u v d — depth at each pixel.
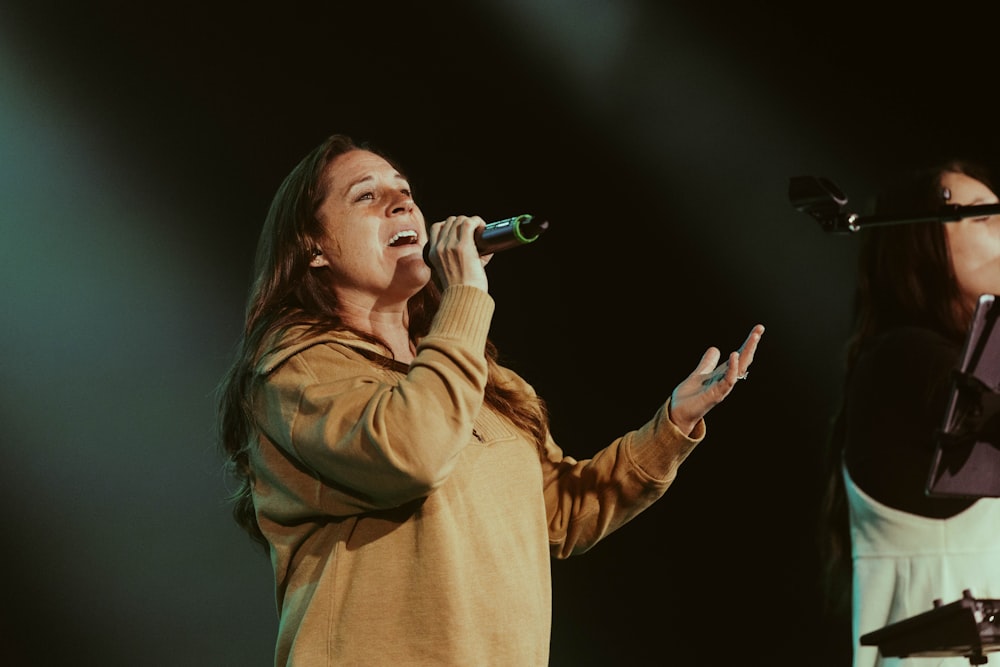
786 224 7.51
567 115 7.44
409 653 2.78
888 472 3.89
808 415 7.43
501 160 7.34
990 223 4.23
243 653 6.52
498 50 7.24
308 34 6.80
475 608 2.85
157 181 6.55
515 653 2.89
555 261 7.57
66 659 6.38
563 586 7.46
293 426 2.89
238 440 3.18
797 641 7.26
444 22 7.11
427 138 7.14
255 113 6.70
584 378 7.56
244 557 6.57
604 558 7.53
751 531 7.46
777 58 7.50
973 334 3.08
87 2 6.35
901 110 7.41
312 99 6.83
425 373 2.79
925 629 2.94
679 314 7.63
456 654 2.78
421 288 3.48
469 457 3.05
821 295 7.45
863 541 3.97
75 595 6.43
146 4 6.46
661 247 7.62
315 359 3.00
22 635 6.35
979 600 2.91
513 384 3.51
